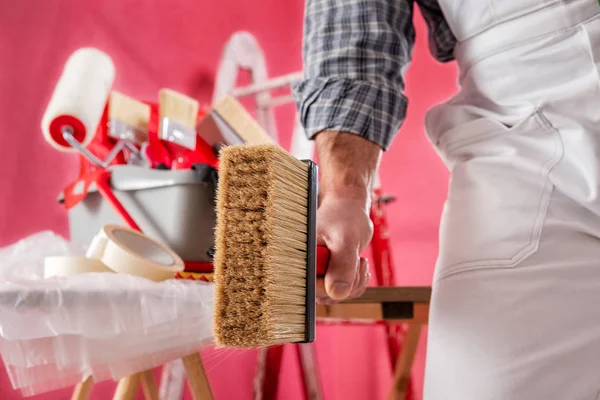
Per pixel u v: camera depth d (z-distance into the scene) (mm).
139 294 695
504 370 657
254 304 459
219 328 461
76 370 661
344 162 794
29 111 1703
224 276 465
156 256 964
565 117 714
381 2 874
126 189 1088
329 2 887
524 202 719
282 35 2381
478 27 784
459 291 717
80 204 1194
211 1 2189
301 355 1794
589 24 697
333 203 749
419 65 2373
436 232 2262
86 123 1058
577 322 660
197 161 1256
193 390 900
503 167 749
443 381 696
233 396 1908
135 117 1226
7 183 1630
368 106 825
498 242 714
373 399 2125
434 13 931
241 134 1251
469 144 807
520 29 740
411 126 2332
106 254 867
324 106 832
